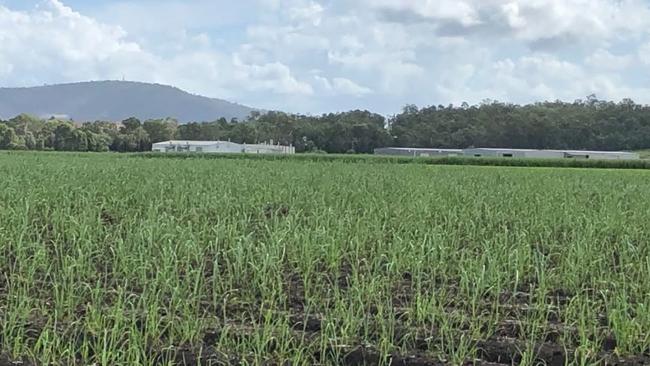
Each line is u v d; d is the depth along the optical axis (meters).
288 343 5.96
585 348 5.85
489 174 30.34
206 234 10.60
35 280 8.12
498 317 7.16
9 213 11.32
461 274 8.23
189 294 7.25
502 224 12.49
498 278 7.39
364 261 9.41
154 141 116.88
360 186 18.59
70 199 13.95
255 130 119.56
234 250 8.58
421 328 6.71
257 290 8.06
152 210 11.98
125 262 8.48
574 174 33.09
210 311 7.27
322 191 16.70
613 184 23.84
